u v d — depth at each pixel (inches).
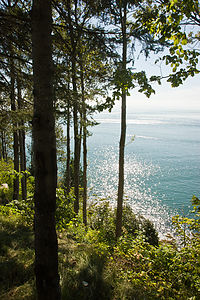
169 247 156.0
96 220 475.8
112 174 2277.3
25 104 247.8
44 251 95.6
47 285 97.6
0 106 226.5
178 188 1861.5
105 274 153.7
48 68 89.1
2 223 227.0
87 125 209.6
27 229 229.5
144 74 80.2
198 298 119.8
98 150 3939.5
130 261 167.5
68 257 175.2
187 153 3690.9
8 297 113.7
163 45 130.9
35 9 85.5
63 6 160.4
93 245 214.2
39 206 93.7
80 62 162.6
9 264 143.6
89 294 131.1
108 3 129.3
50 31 89.0
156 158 3255.4
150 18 88.7
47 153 91.3
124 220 545.0
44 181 92.0
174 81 80.9
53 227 97.0
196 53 77.8
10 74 198.4
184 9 74.3
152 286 140.2
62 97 159.2
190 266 129.5
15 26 145.2
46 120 90.0
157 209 1380.4
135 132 7746.1
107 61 149.4
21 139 496.7
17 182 475.2
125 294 133.3
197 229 141.4
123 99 330.3
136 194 1697.8
